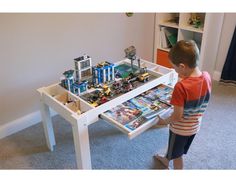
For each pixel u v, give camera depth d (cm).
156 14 311
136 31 306
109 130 239
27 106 244
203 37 283
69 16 240
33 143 227
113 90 190
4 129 234
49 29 232
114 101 178
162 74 209
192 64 145
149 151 214
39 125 251
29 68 233
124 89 190
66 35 246
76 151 177
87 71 201
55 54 245
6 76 222
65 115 174
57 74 254
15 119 240
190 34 316
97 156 210
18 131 243
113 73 206
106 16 268
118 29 286
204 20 288
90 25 260
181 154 176
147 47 331
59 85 199
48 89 197
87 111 167
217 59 317
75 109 181
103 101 177
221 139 224
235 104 271
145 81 201
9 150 220
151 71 214
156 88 204
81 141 169
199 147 216
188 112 153
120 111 176
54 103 182
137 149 216
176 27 303
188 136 165
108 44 284
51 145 217
